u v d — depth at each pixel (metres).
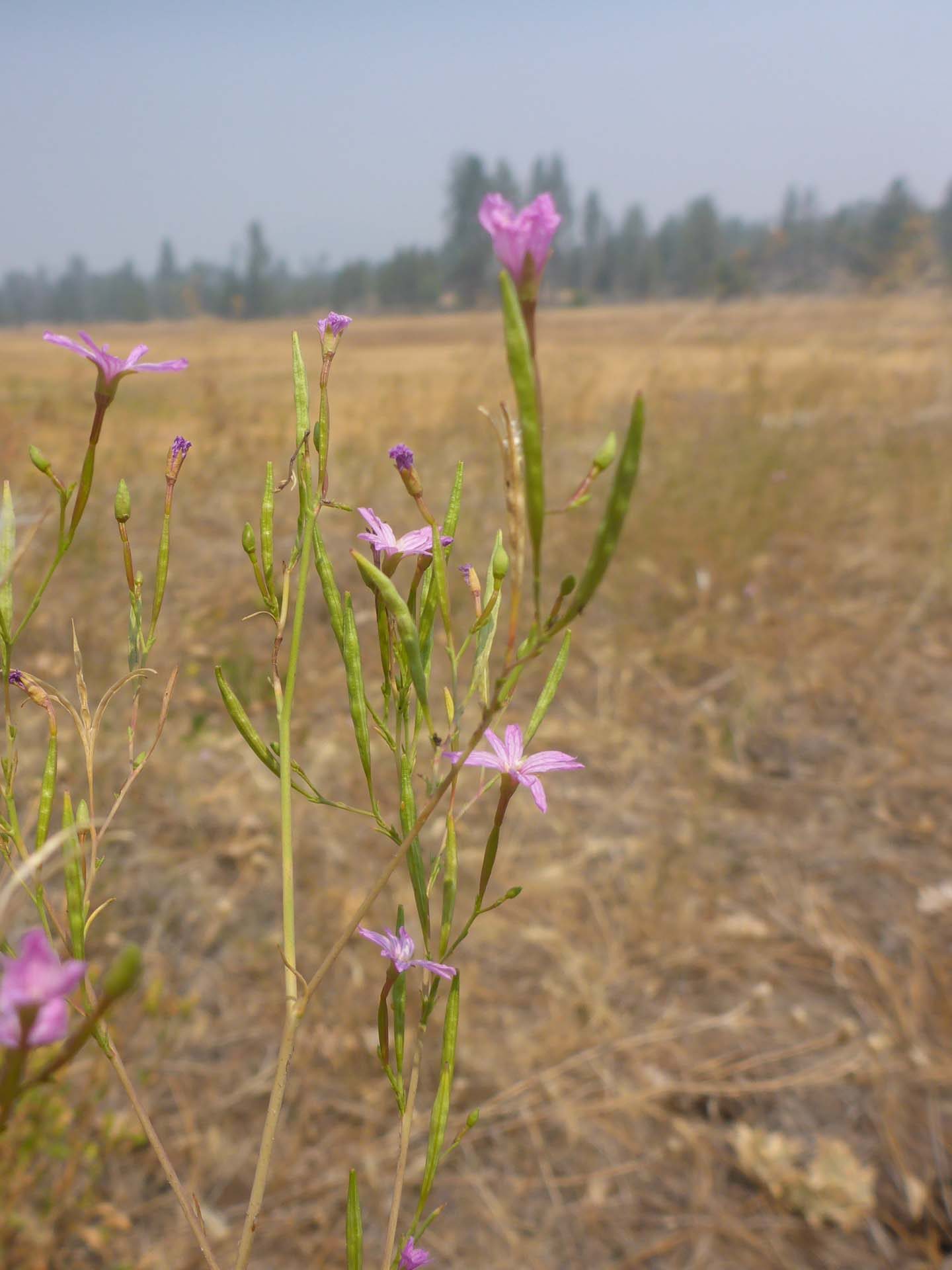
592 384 7.80
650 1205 2.05
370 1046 2.35
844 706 3.87
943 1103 2.22
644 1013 2.48
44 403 8.16
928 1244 1.94
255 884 2.79
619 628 4.32
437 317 52.28
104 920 2.57
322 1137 2.17
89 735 0.76
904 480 5.84
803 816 3.25
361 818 3.10
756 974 2.60
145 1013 2.14
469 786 3.28
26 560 4.29
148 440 7.24
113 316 112.88
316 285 78.69
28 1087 0.43
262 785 3.19
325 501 0.75
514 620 0.58
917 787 3.37
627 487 0.52
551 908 2.79
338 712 3.66
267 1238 1.96
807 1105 2.24
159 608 0.78
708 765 3.49
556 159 77.31
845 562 4.99
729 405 6.82
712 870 2.99
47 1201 1.84
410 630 0.66
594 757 3.54
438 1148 0.78
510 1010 2.49
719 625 4.37
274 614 0.75
